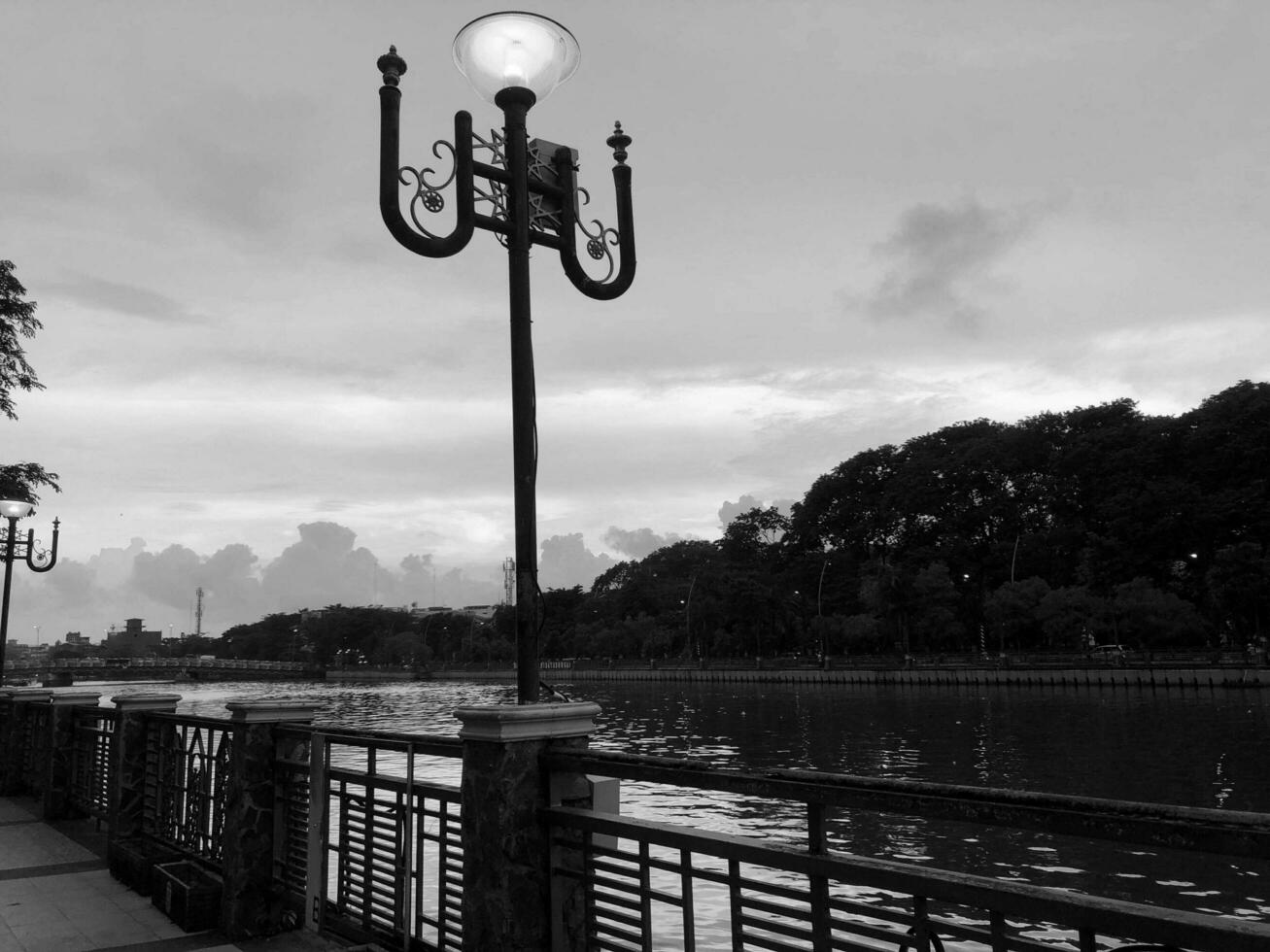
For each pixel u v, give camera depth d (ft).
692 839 10.55
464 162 14.55
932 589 262.26
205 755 21.57
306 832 18.28
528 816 12.46
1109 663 208.54
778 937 29.45
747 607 331.16
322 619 614.75
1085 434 275.18
